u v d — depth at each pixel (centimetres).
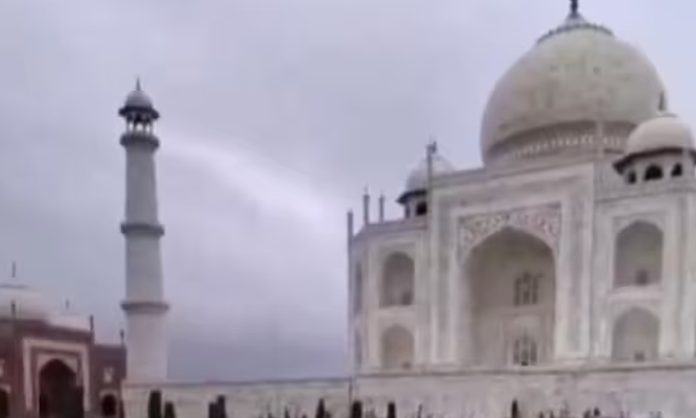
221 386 5981
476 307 6259
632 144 5750
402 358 6444
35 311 7106
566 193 5659
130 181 7050
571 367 4719
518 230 5881
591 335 5375
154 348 6831
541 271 6197
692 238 5144
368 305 6581
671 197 5216
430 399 5062
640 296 5231
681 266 5128
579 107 6375
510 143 6706
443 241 6238
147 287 6888
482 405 4862
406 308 6353
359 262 6781
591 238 5503
